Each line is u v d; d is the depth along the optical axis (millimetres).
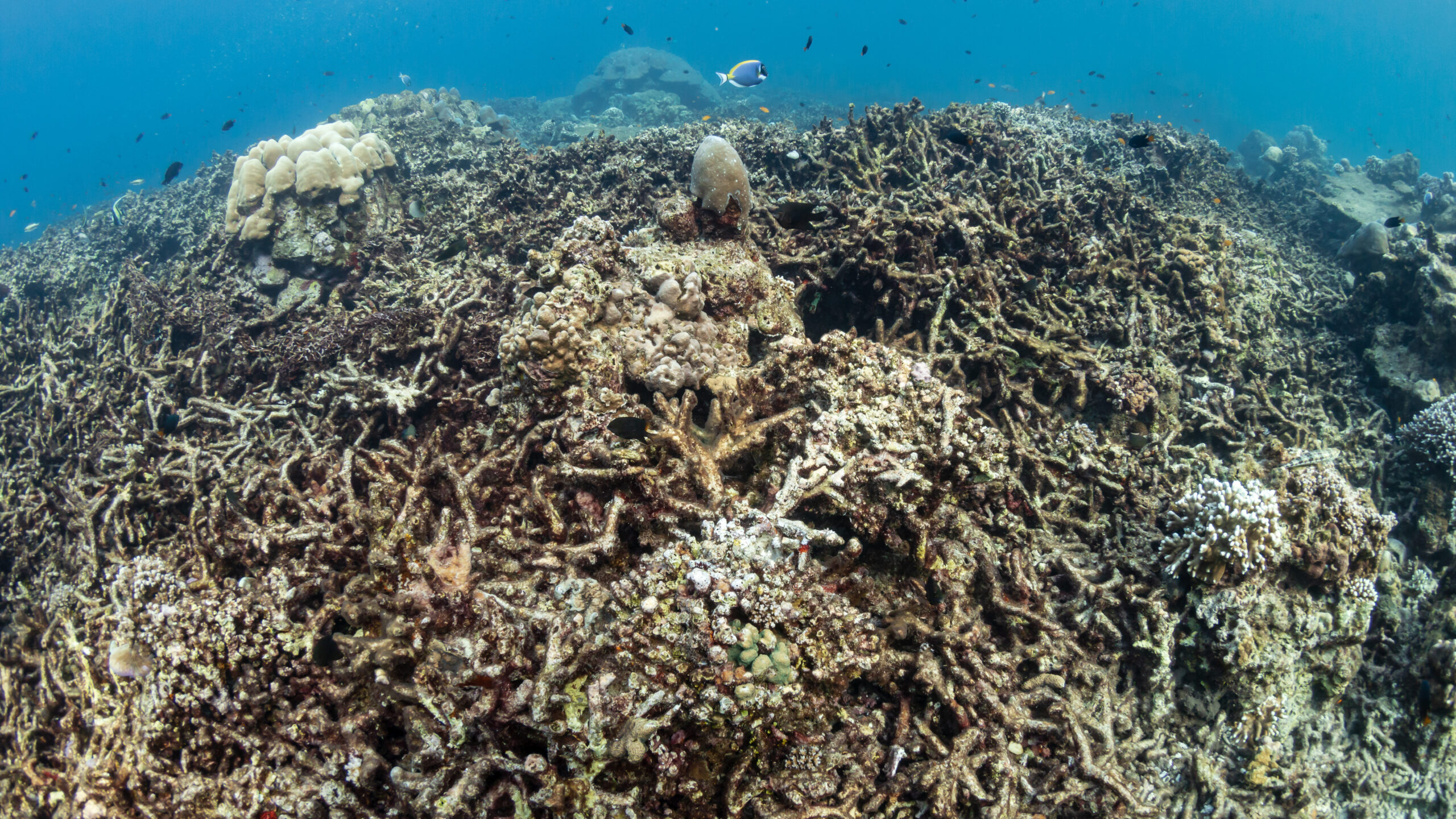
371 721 967
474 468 1306
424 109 4477
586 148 2775
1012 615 1166
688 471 1163
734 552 921
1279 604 1232
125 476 1514
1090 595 1241
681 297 1339
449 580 1076
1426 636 1382
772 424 1245
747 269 1503
